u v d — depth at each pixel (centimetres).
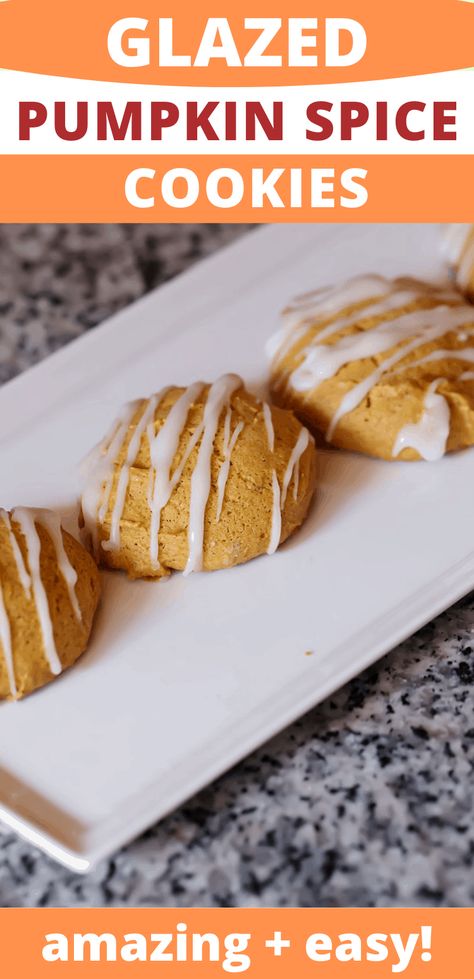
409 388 46
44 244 60
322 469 47
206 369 51
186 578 44
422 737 40
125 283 58
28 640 41
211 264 55
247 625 43
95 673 42
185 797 39
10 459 49
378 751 40
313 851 38
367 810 39
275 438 45
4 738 41
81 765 40
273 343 49
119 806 39
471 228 52
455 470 46
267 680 41
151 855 39
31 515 43
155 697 41
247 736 40
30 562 42
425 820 39
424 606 42
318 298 50
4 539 42
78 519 45
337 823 39
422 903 37
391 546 44
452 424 46
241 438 44
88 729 41
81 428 49
